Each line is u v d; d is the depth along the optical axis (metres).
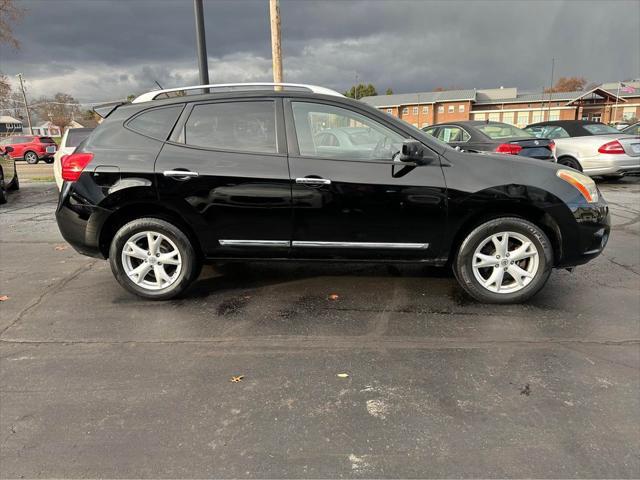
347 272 5.02
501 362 3.15
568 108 62.91
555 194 3.85
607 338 3.47
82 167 4.04
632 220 7.47
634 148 10.75
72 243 4.18
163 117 4.11
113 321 3.85
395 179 3.87
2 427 2.53
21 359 3.25
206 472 2.21
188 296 4.38
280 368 3.10
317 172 3.88
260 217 3.97
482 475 2.17
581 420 2.55
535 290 4.02
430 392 2.82
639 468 2.20
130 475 2.19
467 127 9.73
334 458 2.29
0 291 4.56
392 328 3.67
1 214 8.98
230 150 3.99
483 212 3.93
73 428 2.52
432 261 4.05
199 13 8.03
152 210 4.15
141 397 2.79
